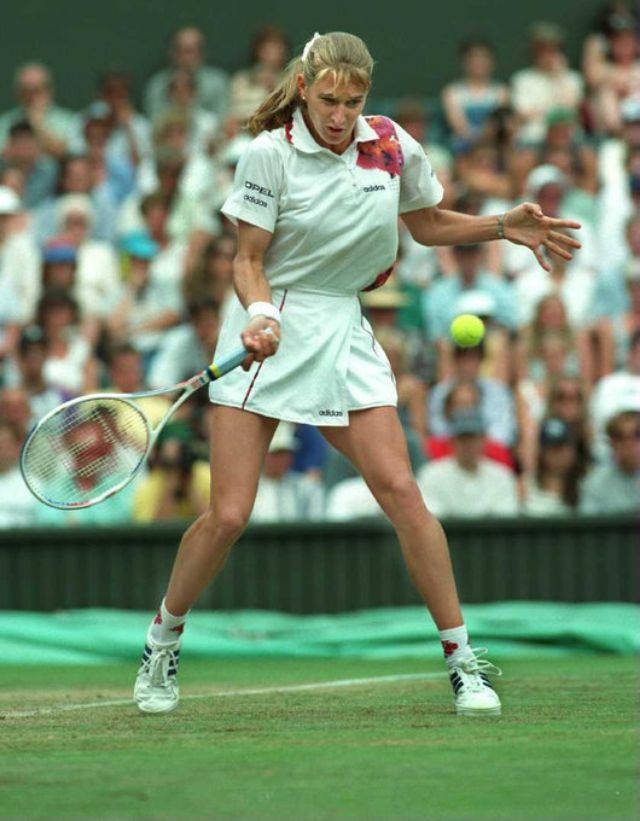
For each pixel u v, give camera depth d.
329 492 34.38
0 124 47.94
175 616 18.41
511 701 19.94
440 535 17.84
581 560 33.56
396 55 49.44
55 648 30.58
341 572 33.34
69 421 18.25
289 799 12.70
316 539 33.38
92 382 38.25
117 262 42.69
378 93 49.41
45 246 41.81
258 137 17.52
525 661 28.23
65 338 38.09
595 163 44.34
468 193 42.28
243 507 17.62
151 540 33.16
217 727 17.34
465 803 12.48
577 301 41.50
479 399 34.66
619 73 47.88
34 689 23.48
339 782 13.48
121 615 32.19
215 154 44.03
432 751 15.20
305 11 49.19
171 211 42.47
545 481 35.12
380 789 13.13
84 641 30.50
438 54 49.50
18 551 33.31
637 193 42.53
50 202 43.88
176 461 34.06
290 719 18.05
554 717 17.98
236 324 17.84
